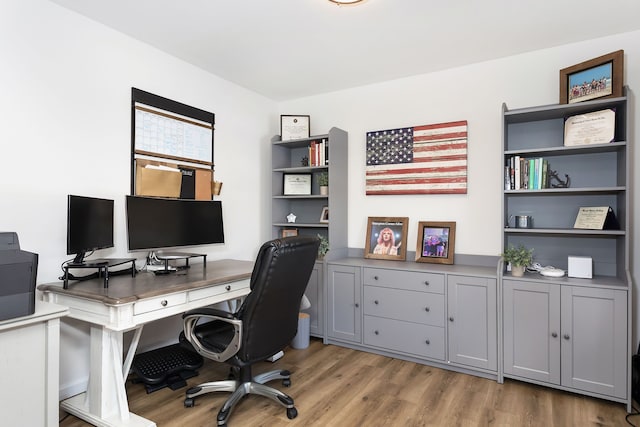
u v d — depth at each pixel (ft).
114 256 8.11
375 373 8.61
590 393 7.27
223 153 10.96
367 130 11.55
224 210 11.02
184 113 9.71
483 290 8.35
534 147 9.12
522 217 8.75
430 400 7.34
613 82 7.39
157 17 7.56
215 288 7.53
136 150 8.52
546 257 8.99
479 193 9.84
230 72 10.52
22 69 6.57
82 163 7.48
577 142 8.01
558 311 7.55
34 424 5.25
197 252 10.14
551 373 7.63
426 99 10.59
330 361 9.30
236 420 6.59
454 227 10.09
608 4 7.06
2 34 6.32
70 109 7.29
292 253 6.23
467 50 9.09
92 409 6.52
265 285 6.00
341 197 11.45
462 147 9.99
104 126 7.89
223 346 6.44
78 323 7.44
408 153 10.78
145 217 7.79
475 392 7.69
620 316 7.04
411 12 7.33
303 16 7.50
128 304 5.87
